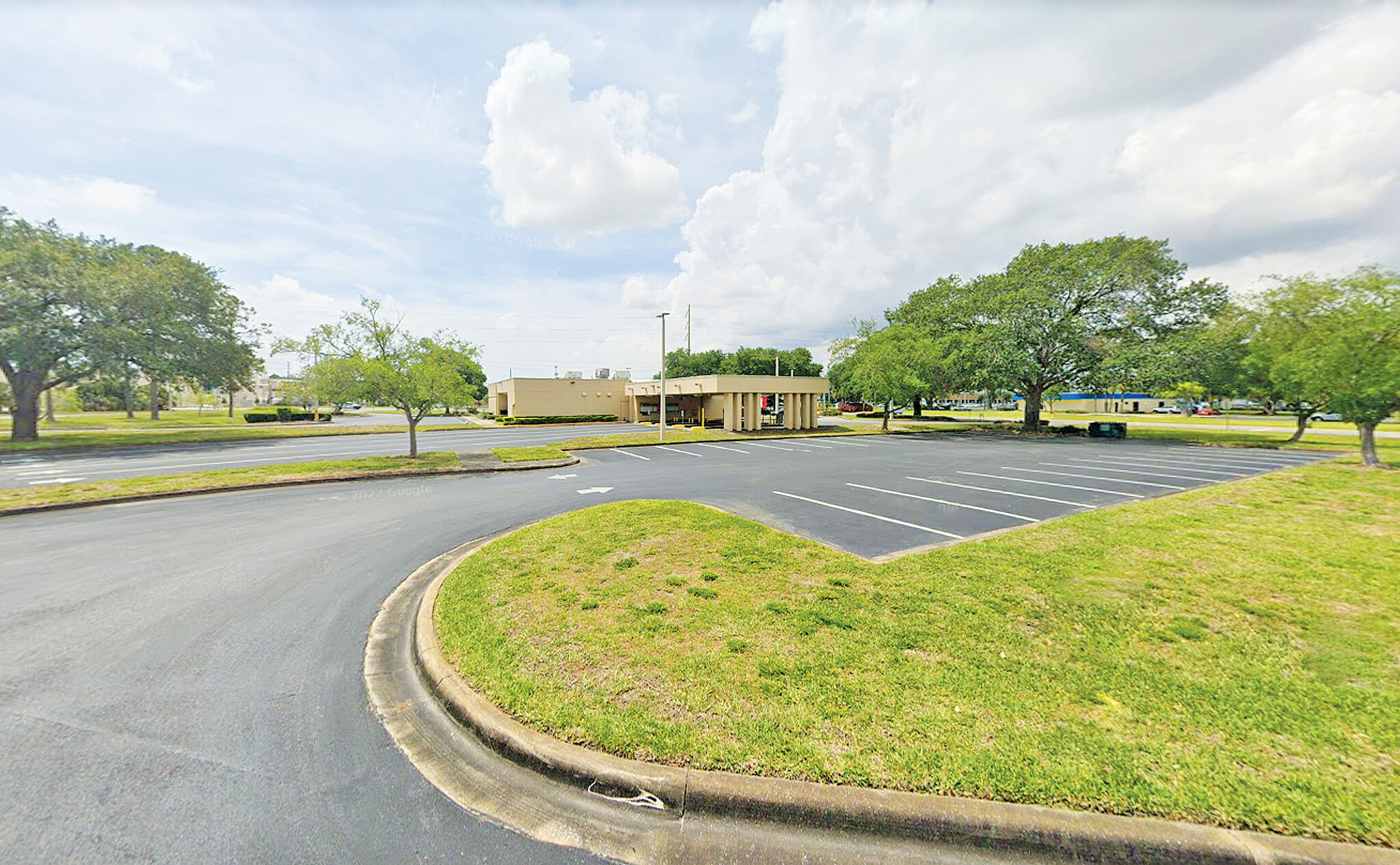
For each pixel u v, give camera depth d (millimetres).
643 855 2266
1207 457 17266
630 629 4152
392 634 4523
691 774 2555
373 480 12906
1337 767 2500
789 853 2250
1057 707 3023
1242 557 5969
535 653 3779
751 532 7078
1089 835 2176
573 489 11469
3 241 20062
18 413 21031
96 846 2248
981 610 4461
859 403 61625
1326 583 5094
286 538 7543
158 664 3910
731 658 3654
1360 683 3273
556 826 2426
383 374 14641
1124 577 5281
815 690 3225
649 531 7105
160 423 35781
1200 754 2604
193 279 24094
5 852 2201
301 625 4660
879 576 5359
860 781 2471
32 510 9094
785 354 63781
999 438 25984
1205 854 2105
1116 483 11820
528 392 37844
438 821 2447
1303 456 17125
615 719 2973
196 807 2486
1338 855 2043
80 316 20781
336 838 2322
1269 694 3141
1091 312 27469
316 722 3213
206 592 5398
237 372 26141
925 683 3289
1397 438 24016
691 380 30344
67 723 3146
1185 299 26203
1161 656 3648
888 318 40812
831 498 10094
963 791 2396
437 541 7410
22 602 5074
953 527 7770
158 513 9172
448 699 3318
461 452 18766
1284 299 15883
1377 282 12523
